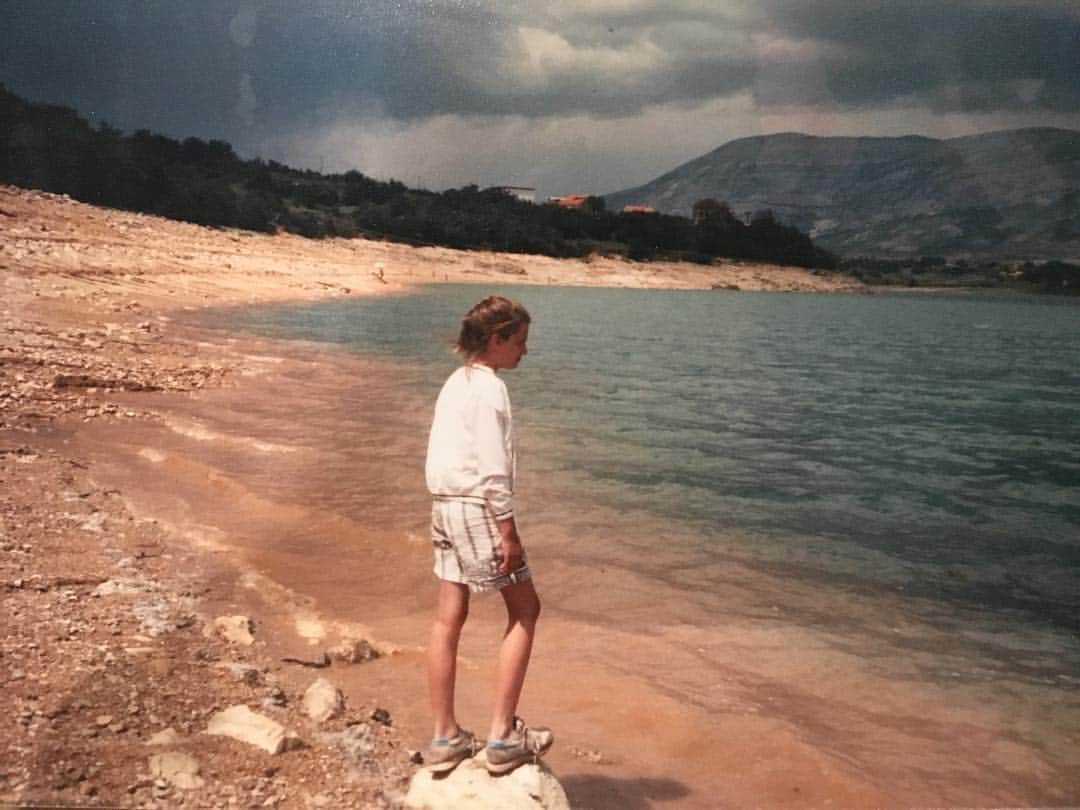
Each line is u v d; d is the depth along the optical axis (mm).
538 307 40406
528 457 9062
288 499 6656
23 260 19734
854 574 5914
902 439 11625
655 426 11359
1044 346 29859
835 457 10086
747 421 12242
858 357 23953
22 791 2549
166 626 4051
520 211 68250
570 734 3672
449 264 57844
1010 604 5422
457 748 3078
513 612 3098
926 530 7098
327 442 8617
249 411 9969
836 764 3492
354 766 3088
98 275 21047
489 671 4227
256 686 3570
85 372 10703
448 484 2988
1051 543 6805
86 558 4836
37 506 5664
